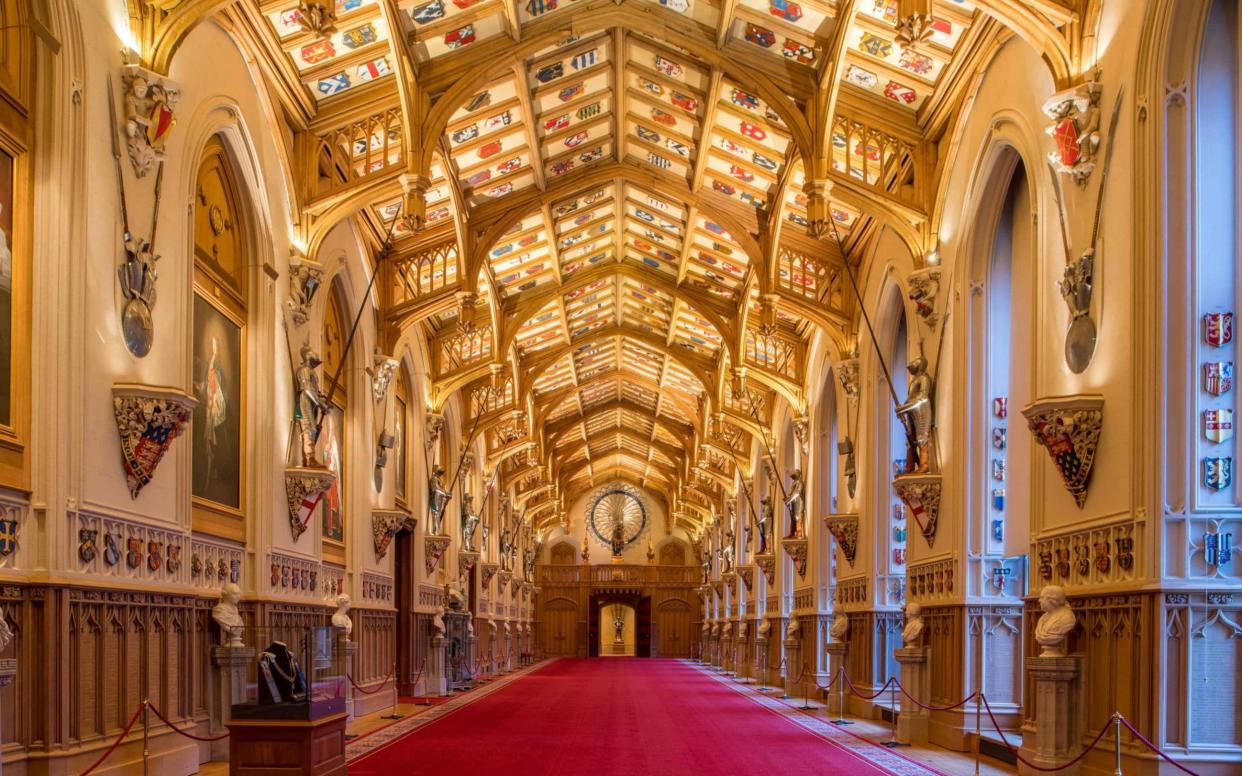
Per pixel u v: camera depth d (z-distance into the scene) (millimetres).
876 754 13797
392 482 21922
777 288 19859
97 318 9734
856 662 20328
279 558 14750
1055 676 10336
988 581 14375
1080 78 10633
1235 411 9281
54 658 8930
